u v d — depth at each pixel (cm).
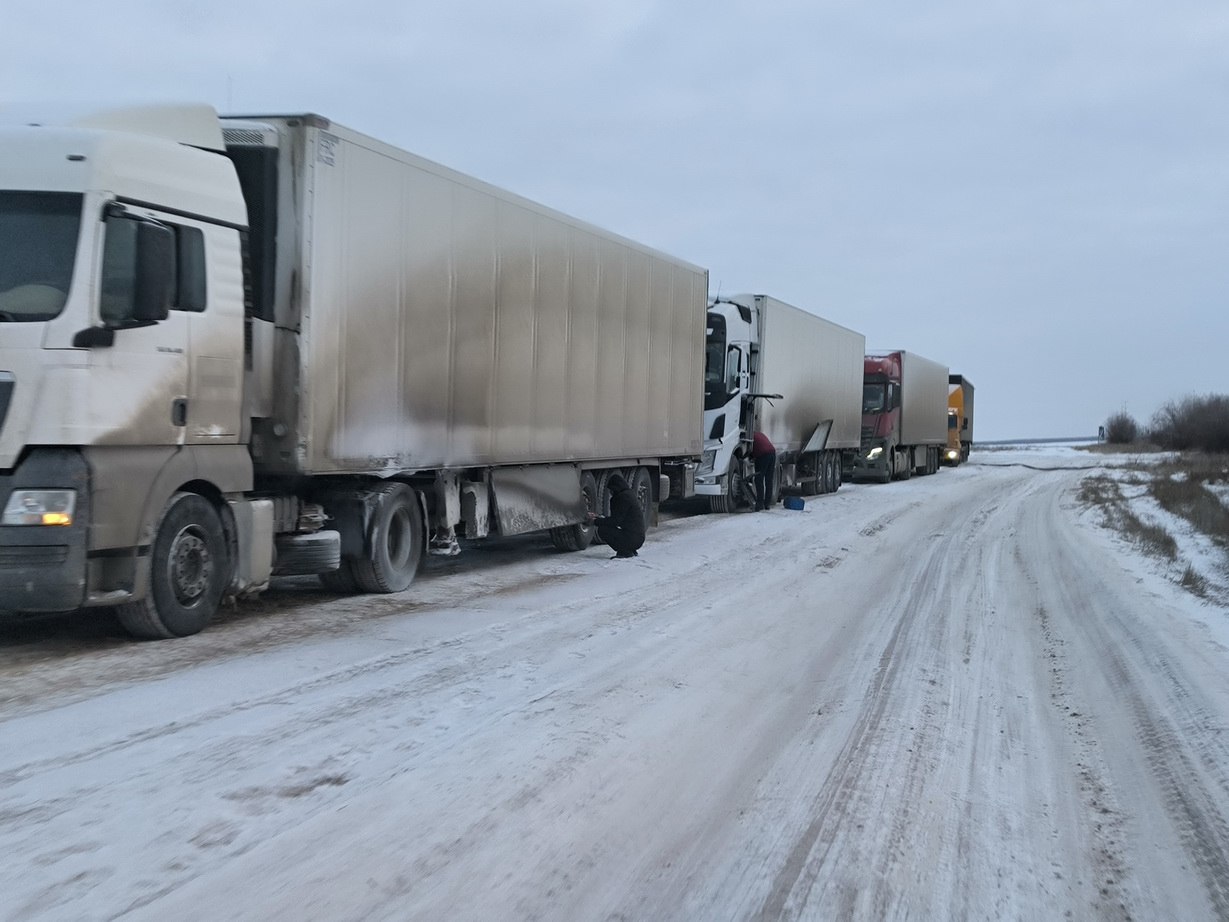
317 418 912
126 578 757
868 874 446
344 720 609
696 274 1792
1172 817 528
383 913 381
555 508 1358
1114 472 4472
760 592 1164
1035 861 472
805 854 463
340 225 930
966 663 858
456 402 1120
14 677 681
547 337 1302
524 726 617
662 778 547
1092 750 638
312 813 469
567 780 532
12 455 703
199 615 827
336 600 1022
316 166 897
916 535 1858
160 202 776
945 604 1143
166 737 562
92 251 721
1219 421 7025
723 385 2191
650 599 1084
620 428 1516
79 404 712
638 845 461
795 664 826
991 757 617
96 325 720
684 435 1762
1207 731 667
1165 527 2108
